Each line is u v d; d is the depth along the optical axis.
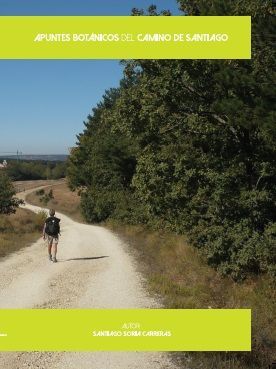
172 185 18.23
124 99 18.50
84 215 51.00
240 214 15.38
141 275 15.31
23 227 32.22
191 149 17.94
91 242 26.03
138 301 11.67
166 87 17.03
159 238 22.95
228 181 15.66
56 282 13.95
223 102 13.36
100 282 14.06
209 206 16.09
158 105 17.81
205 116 17.36
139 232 27.97
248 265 13.75
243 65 13.78
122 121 18.94
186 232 18.73
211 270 14.73
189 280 14.09
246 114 12.91
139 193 20.05
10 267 16.67
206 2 13.98
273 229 14.08
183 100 17.64
